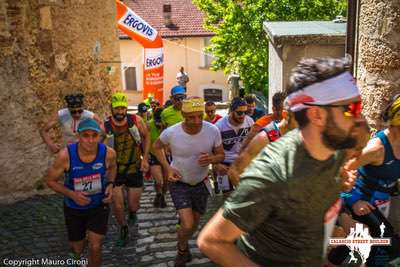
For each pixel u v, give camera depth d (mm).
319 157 1501
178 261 4047
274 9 17875
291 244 1558
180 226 3971
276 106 3545
